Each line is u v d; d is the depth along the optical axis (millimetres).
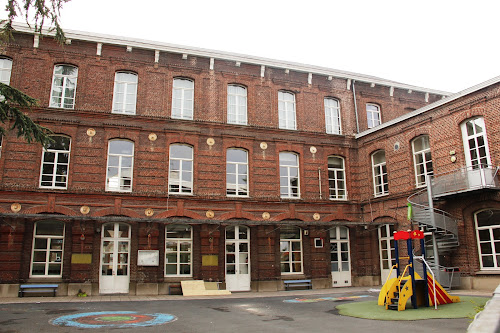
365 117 27281
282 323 11109
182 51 23359
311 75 26109
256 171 23688
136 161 21516
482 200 18469
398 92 28562
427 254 21312
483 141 18922
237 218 22516
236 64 24453
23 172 19781
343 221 24828
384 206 24000
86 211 20141
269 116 24734
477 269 18609
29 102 13828
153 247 20641
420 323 10656
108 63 22312
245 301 16844
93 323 11141
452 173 19156
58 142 20828
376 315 12094
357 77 27172
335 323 10984
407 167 22703
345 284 24203
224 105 23875
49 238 19688
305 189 24531
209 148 22953
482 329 3402
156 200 21281
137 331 9961
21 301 16797
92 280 19578
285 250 23375
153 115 22281
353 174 25938
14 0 12109
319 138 25547
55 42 21609
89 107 21516
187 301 17031
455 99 20203
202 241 21516
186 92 23609
